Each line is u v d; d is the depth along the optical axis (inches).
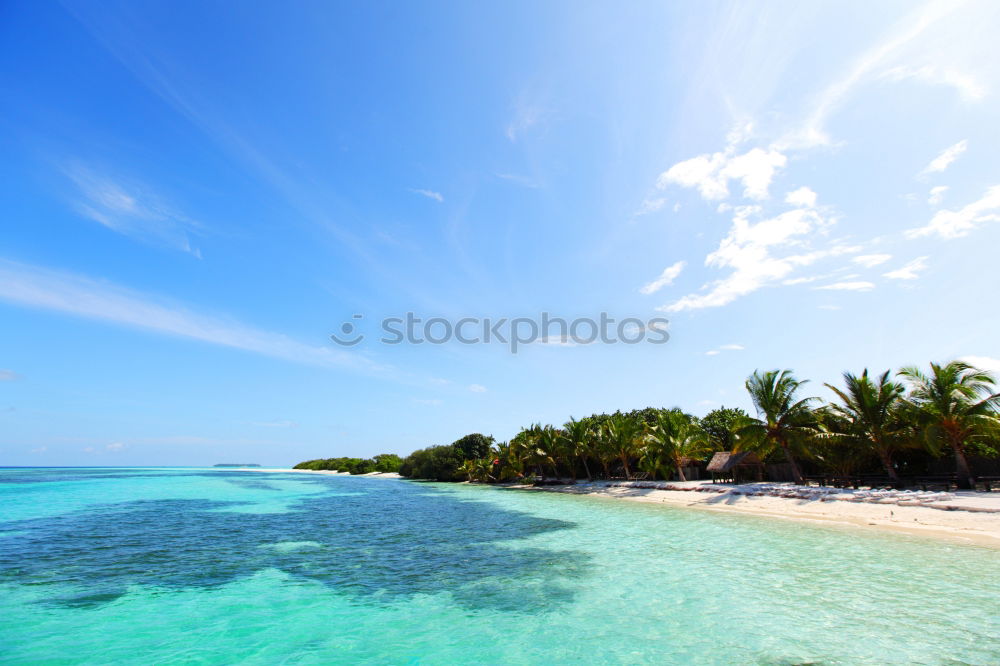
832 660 367.9
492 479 2753.4
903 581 548.7
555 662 380.2
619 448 2110.0
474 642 421.7
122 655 399.2
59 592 574.2
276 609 510.9
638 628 444.1
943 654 370.3
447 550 807.7
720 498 1368.1
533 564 696.4
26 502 1806.1
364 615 490.9
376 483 3186.5
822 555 687.1
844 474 1386.6
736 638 414.3
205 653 403.5
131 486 2901.1
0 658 393.4
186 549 836.6
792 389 1397.6
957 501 921.5
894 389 1231.5
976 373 1128.8
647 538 880.3
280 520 1236.5
